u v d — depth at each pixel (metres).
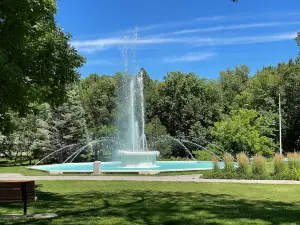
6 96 7.64
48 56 10.86
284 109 48.78
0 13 7.31
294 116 48.12
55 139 35.38
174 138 42.44
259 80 51.53
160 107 49.75
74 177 18.66
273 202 10.62
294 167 18.36
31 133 34.38
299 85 47.75
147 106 48.38
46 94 10.61
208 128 45.28
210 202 10.49
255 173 18.14
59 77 11.41
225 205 9.89
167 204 10.04
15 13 7.45
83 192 12.97
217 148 35.53
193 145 45.03
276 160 18.50
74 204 10.05
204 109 47.28
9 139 33.94
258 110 49.00
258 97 49.12
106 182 16.36
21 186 8.25
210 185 15.24
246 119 36.22
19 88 7.50
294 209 9.27
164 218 7.93
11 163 36.81
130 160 23.59
